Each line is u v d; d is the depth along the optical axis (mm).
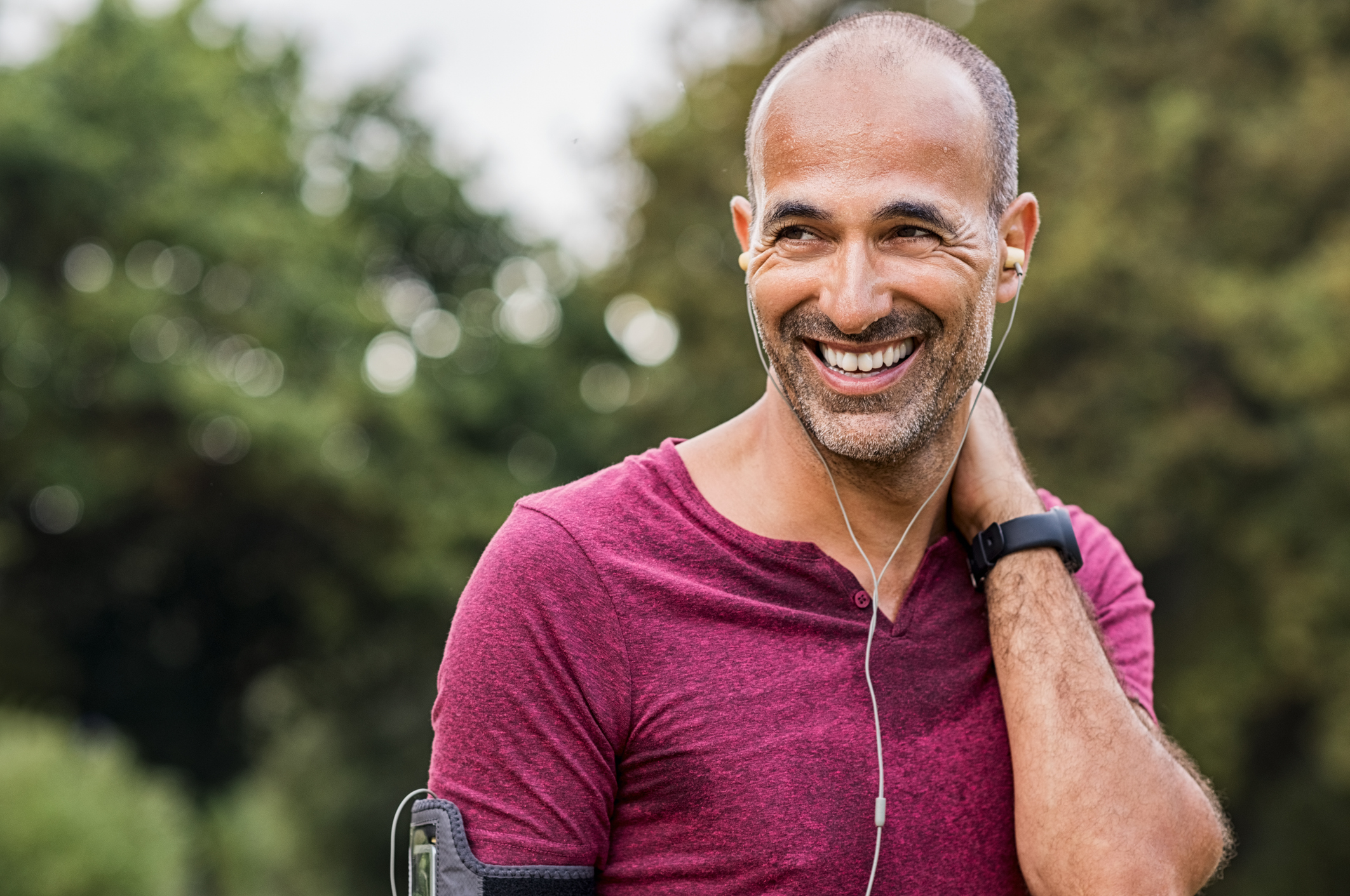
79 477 16125
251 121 18281
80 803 9695
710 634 1445
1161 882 1457
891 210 1415
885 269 1428
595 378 20859
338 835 20016
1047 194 13055
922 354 1463
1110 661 1557
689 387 15406
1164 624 13836
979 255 1458
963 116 1453
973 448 1624
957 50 1505
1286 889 13375
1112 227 12484
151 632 18828
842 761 1414
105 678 18703
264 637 19125
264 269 17172
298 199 19156
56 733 10531
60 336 16094
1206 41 13578
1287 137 12617
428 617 18516
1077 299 12539
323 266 18203
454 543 17578
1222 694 12898
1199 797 1521
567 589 1435
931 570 1552
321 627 18188
